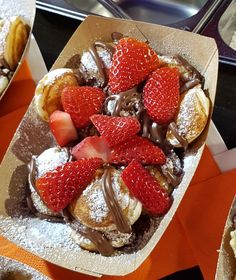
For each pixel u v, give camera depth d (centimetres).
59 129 19
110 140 18
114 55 19
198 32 24
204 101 18
